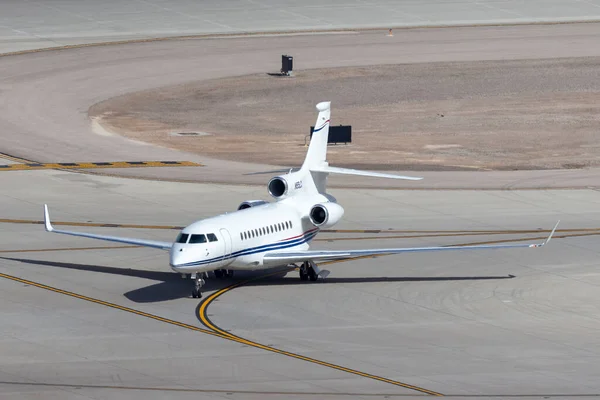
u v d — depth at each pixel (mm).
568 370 139750
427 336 155000
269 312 165750
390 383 132625
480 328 159875
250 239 173000
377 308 169250
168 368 138250
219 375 135250
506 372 138375
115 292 175500
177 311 165250
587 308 172000
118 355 143750
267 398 125375
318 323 160625
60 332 154000
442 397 126938
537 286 183625
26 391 127938
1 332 153625
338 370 138000
